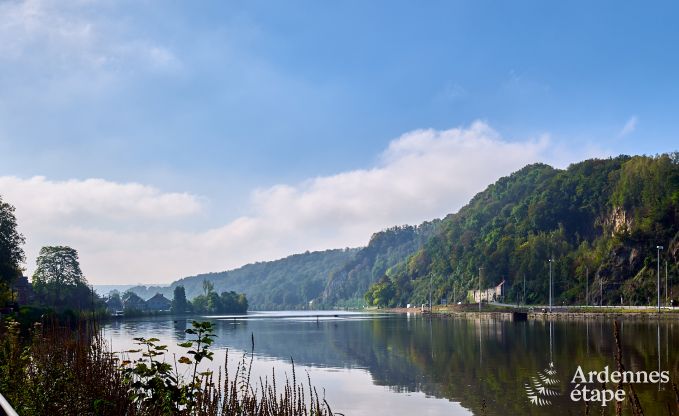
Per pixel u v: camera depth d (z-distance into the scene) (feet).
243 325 417.49
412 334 281.74
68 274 472.44
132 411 35.01
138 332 323.57
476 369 140.87
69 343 44.47
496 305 636.89
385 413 91.97
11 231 306.35
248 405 35.58
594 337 225.56
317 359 169.99
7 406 17.92
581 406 91.81
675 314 377.09
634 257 549.54
